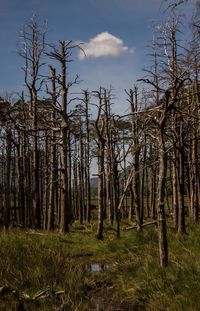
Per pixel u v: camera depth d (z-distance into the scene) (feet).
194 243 42.19
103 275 37.32
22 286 30.40
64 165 76.33
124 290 31.58
